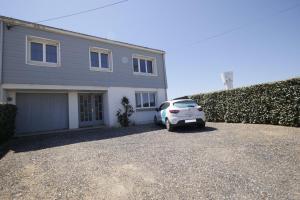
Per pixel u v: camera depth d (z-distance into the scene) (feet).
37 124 38.91
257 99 34.81
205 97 47.44
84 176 15.33
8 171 16.80
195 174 14.66
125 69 50.96
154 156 19.57
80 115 44.73
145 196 11.93
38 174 16.03
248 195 11.31
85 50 44.42
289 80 29.35
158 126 43.57
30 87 36.50
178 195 11.82
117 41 49.37
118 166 17.20
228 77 49.80
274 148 19.45
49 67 39.01
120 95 49.06
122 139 29.01
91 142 27.50
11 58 35.09
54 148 24.53
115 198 11.91
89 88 43.83
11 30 35.50
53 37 40.04
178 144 24.08
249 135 26.18
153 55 57.72
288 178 13.01
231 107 40.42
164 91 58.70
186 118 33.50
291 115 29.14
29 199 12.16
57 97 41.52
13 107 31.78
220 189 12.20
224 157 18.01
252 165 15.64
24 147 25.84
